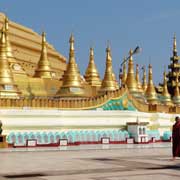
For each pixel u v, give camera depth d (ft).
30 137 135.74
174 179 48.55
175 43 319.47
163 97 239.91
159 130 181.57
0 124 125.18
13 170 58.34
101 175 52.08
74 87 162.71
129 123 157.28
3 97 143.43
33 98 145.59
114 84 180.65
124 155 89.61
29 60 210.59
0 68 149.48
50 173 54.60
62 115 146.30
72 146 129.59
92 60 205.16
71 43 169.27
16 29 223.92
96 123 153.38
